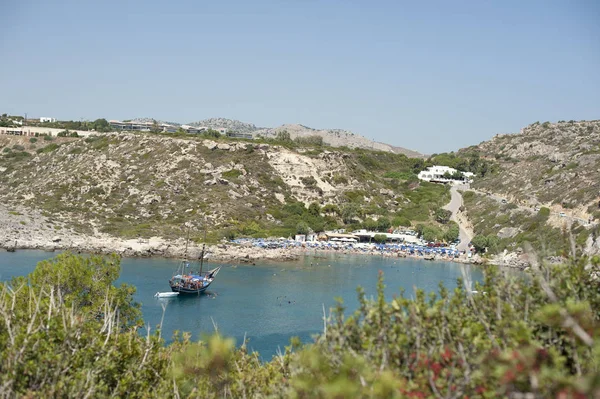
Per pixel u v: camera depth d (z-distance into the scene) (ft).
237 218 523.70
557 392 31.50
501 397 37.78
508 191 632.38
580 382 30.25
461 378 40.52
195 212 521.65
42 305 74.79
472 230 544.21
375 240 525.34
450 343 44.14
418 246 497.46
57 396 55.93
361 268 401.49
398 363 45.01
